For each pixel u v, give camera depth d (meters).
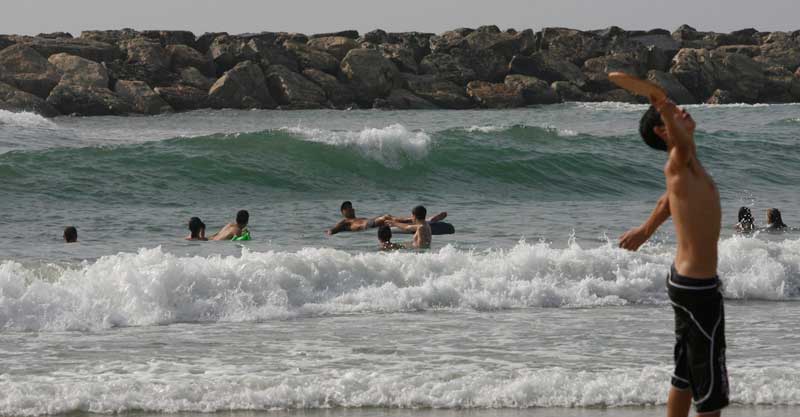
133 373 31.81
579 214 81.94
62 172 93.88
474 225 73.75
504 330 38.97
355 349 35.41
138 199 90.75
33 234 68.75
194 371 32.16
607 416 27.89
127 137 144.25
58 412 27.84
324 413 28.19
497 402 29.02
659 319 41.62
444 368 32.59
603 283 46.75
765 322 40.97
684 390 22.09
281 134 105.81
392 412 28.30
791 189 108.06
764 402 28.97
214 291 42.38
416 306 43.75
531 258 48.53
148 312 40.69
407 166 106.56
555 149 116.38
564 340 37.12
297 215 81.31
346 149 105.81
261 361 33.56
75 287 41.38
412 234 68.56
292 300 43.53
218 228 74.12
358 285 45.53
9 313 39.22
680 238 21.47
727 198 99.75
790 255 51.25
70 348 35.47
